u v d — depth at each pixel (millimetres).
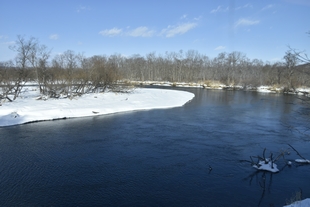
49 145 15047
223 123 21406
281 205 8859
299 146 15188
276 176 11172
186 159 13109
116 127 19641
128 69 82375
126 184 10320
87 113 24344
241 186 10258
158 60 93125
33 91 36969
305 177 11078
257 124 21016
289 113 26391
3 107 22641
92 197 9281
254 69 78375
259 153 14016
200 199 9250
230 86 62781
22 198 9109
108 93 35688
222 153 14016
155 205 8852
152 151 14281
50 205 8711
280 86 51406
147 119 22797
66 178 10750
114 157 13289
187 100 36812
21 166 11898
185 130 18938
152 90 46938
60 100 27953
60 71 32906
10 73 30547
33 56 31188
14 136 16750
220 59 83812
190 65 87438
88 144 15383
